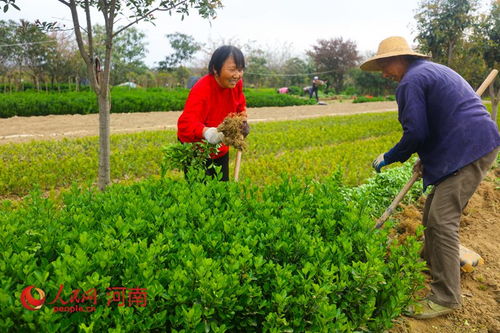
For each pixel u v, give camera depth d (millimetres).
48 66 29391
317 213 3564
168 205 3625
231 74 4008
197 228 3281
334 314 2441
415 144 3482
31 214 3199
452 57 13227
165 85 44750
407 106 3473
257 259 2621
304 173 7828
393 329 3381
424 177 3758
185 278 2348
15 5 4133
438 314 3598
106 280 2271
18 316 2088
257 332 2691
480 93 4332
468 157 3420
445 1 12656
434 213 3602
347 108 29891
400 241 4809
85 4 4531
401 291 2932
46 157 9422
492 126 3486
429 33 13141
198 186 3951
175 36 43438
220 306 2377
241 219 3311
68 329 2207
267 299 2678
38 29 4723
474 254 4414
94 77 4801
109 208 3385
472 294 3959
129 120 18938
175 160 4250
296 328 2580
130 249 2529
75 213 3275
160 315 2260
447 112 3484
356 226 3406
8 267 2383
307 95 45656
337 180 4410
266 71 50312
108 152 5035
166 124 17656
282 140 12125
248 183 4039
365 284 2799
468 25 12625
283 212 3375
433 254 3693
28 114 20000
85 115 20625
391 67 3918
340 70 51000
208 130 3990
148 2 4879
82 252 2377
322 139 12875
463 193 3508
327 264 2744
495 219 5680
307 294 2525
